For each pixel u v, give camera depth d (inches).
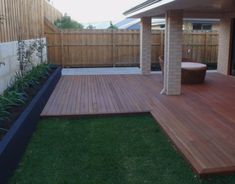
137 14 352.5
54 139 175.2
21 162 145.4
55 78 332.8
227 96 273.3
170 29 270.5
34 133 185.6
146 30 400.2
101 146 163.9
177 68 276.8
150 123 205.6
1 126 150.0
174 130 180.7
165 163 143.2
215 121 197.9
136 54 521.7
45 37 475.8
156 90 304.2
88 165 141.6
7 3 234.4
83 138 176.4
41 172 135.2
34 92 234.4
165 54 283.3
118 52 517.3
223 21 415.8
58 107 238.7
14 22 255.8
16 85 225.3
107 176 131.0
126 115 222.5
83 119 216.5
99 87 324.5
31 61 313.6
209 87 317.7
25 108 186.5
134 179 128.3
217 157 140.6
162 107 235.1
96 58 514.6
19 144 147.4
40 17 431.2
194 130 180.5
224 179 126.6
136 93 290.8
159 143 168.4
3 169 119.6
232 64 406.0
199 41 534.9
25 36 307.6
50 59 503.5
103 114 220.2
